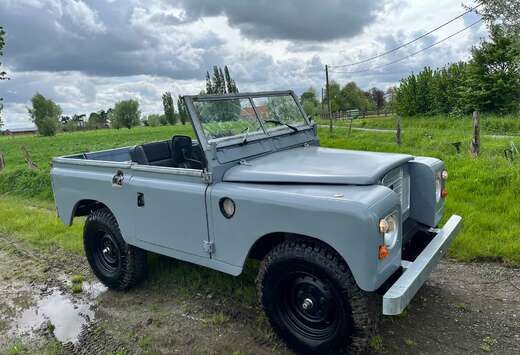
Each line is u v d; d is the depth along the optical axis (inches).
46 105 2635.3
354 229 100.7
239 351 128.0
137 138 1520.7
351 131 993.5
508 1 636.7
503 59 1115.3
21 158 937.5
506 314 139.6
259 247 132.3
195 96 136.3
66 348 138.2
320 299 115.3
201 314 151.3
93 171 171.5
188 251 140.6
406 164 141.4
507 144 458.9
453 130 840.3
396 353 122.0
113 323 151.0
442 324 135.4
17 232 267.6
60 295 177.3
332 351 115.0
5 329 152.9
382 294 117.0
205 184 132.9
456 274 168.7
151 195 146.6
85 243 181.0
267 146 154.1
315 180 118.1
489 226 204.7
